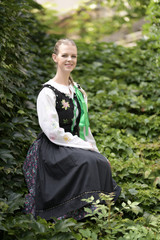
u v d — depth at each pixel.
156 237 1.98
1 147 2.53
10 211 1.98
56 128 2.22
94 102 4.02
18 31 3.26
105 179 2.16
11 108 2.88
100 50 5.12
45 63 4.57
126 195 2.51
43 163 2.22
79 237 1.86
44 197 2.12
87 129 2.48
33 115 3.29
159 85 4.23
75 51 2.40
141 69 4.64
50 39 5.07
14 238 1.81
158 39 4.13
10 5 3.13
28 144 2.84
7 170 2.35
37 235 1.83
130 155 3.14
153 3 4.10
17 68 3.22
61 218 2.03
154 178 2.33
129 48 5.02
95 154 2.24
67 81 2.46
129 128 3.67
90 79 4.52
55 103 2.32
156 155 3.25
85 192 2.02
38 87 3.72
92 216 2.10
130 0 6.13
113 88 4.37
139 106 3.97
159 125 3.61
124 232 1.99
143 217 2.28
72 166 2.10
